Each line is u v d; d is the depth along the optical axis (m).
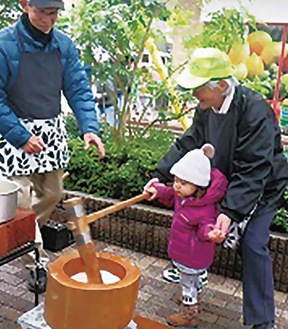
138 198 1.52
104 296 1.05
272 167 2.00
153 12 3.23
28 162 2.38
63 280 1.07
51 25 2.21
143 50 3.42
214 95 1.96
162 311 2.43
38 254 2.11
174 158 2.29
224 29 3.37
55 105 2.42
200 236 2.02
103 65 3.33
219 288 2.69
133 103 3.56
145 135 3.59
